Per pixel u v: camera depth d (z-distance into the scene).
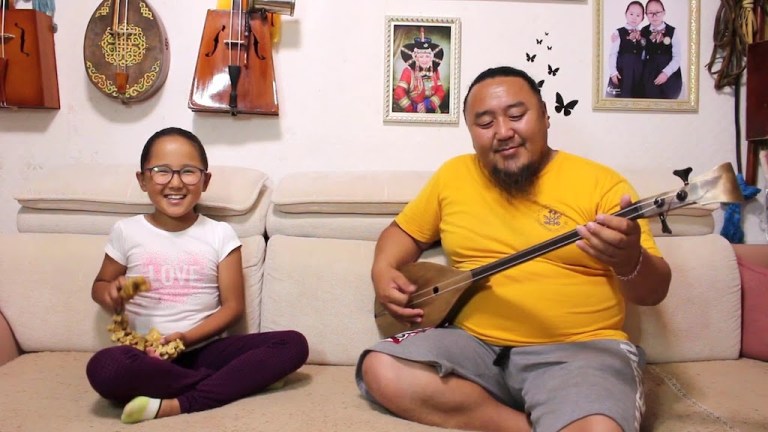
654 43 1.79
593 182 1.22
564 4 1.77
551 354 1.14
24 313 1.50
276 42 1.75
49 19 1.71
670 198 0.98
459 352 1.16
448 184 1.34
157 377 1.12
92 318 1.50
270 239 1.56
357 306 1.47
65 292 1.50
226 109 1.69
